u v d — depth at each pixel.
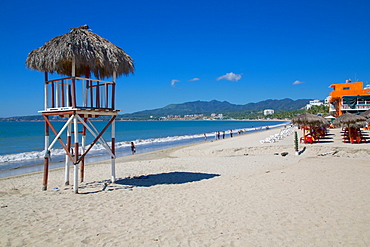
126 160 19.58
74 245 4.38
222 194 7.60
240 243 4.36
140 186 9.42
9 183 11.01
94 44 7.89
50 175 13.13
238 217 5.61
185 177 11.53
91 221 5.51
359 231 4.65
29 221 5.48
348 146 18.38
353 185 8.03
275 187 8.13
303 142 22.17
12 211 6.13
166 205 6.65
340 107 39.34
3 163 18.95
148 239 4.60
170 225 5.26
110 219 5.63
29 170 16.08
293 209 5.98
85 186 9.48
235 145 24.50
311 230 4.79
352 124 19.83
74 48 7.47
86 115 9.00
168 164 15.88
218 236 4.67
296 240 4.41
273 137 24.89
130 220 5.57
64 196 7.71
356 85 41.84
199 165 15.17
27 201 7.06
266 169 12.45
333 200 6.53
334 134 29.00
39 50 8.20
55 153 24.23
